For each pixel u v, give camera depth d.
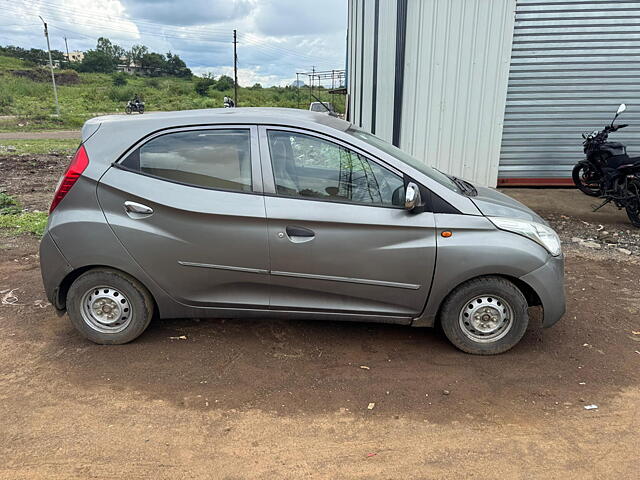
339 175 3.47
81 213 3.54
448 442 2.75
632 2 8.22
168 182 3.50
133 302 3.67
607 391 3.22
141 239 3.50
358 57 12.50
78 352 3.69
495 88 8.69
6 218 7.38
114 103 49.28
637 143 8.88
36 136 24.66
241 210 3.42
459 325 3.60
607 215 7.67
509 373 3.43
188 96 59.59
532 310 4.47
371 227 3.39
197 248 3.49
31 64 80.94
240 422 2.91
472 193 3.79
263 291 3.59
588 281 5.12
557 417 2.96
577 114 8.82
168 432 2.83
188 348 3.75
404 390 3.23
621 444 2.73
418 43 8.58
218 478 2.48
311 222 3.39
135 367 3.49
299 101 56.00
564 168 9.11
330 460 2.61
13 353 3.68
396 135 9.00
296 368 3.49
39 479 2.47
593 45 8.45
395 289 3.51
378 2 8.59
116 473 2.52
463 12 8.39
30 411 3.01
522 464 2.58
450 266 3.41
